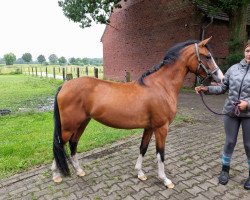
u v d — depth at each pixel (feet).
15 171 14.58
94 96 11.84
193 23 45.62
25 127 23.32
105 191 12.02
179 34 48.73
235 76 11.08
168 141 18.42
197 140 18.47
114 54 70.44
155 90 11.87
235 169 13.76
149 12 55.01
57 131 12.19
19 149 17.46
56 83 61.57
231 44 40.50
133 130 21.13
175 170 13.84
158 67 12.36
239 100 10.94
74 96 11.84
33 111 29.45
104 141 18.63
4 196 12.00
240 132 19.72
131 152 16.60
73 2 46.68
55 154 12.23
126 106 11.68
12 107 33.86
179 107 30.48
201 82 12.71
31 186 12.77
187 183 12.49
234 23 40.47
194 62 12.16
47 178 13.50
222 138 18.75
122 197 11.49
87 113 12.14
